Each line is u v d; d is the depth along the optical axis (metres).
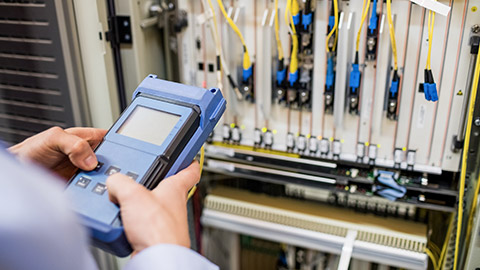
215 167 1.64
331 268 1.87
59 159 0.98
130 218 0.69
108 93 1.44
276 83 1.48
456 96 1.29
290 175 1.55
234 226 1.69
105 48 1.40
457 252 1.34
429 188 1.42
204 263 0.66
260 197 1.77
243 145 1.62
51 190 0.44
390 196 1.46
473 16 1.20
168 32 1.65
